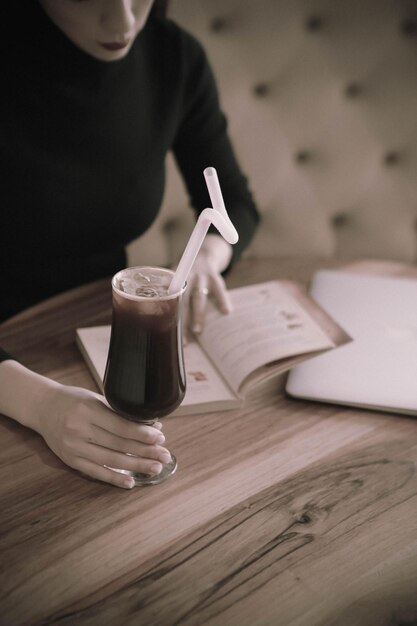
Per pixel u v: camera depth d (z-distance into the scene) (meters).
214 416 0.94
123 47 1.15
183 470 0.85
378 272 1.36
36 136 1.23
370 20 1.78
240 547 0.74
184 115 1.48
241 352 1.01
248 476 0.84
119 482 0.80
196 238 0.73
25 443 0.87
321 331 1.06
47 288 1.40
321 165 1.88
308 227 1.92
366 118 1.85
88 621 0.65
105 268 1.47
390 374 1.01
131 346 0.75
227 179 1.53
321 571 0.72
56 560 0.72
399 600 0.69
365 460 0.88
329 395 0.97
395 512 0.80
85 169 1.30
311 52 1.78
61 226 1.33
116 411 0.82
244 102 1.78
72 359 1.04
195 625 0.66
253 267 1.34
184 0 1.67
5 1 1.15
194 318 1.10
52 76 1.20
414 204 1.94
